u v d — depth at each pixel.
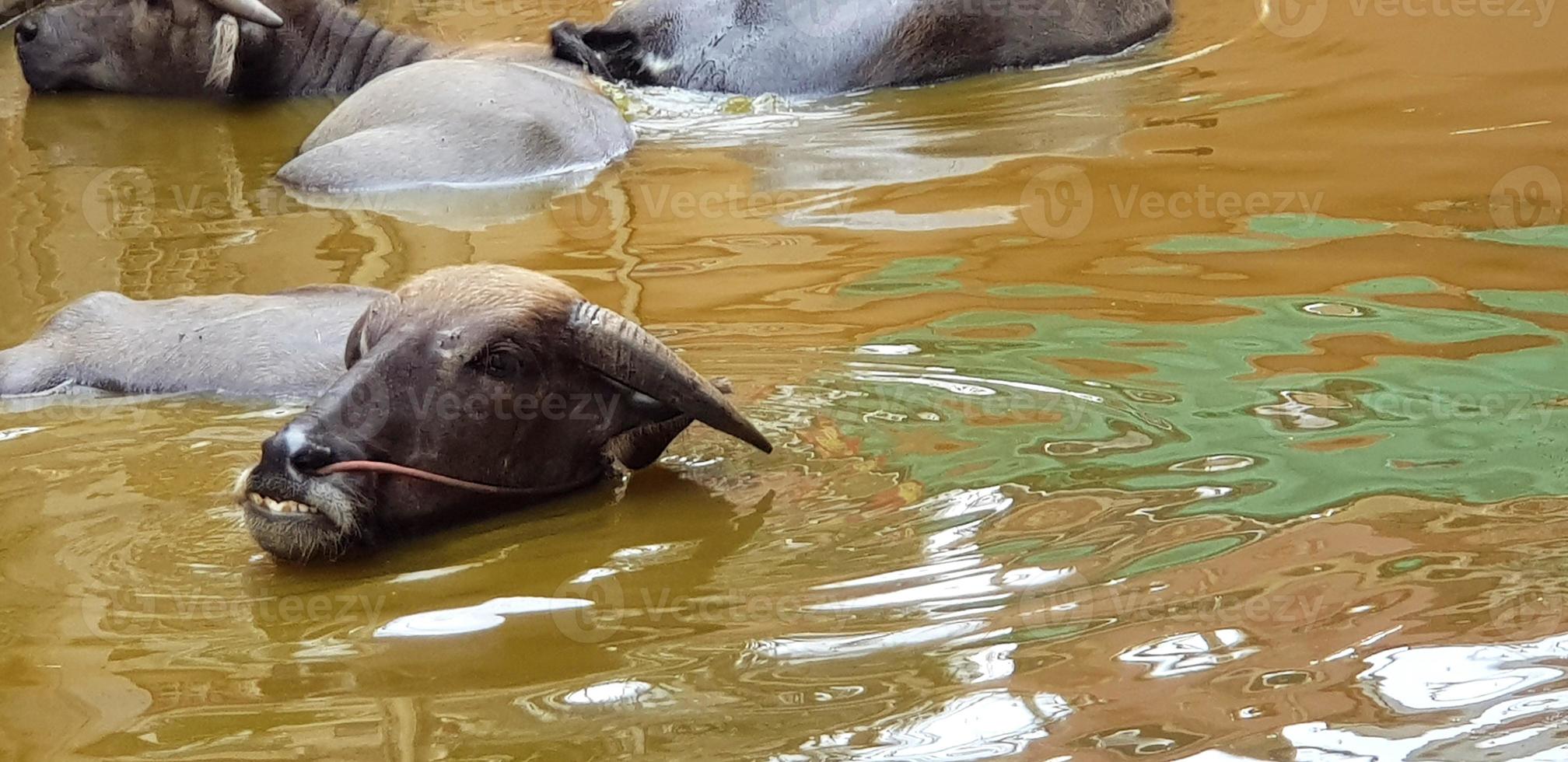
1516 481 4.80
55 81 11.50
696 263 7.38
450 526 5.06
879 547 4.65
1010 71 10.35
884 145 9.07
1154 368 5.82
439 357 5.01
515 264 7.54
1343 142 8.43
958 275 6.95
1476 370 5.62
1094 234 7.36
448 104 9.38
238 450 5.60
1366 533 4.53
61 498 5.24
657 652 4.13
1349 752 3.51
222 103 11.34
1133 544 4.54
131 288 7.50
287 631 4.35
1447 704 3.67
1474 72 9.46
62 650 4.25
